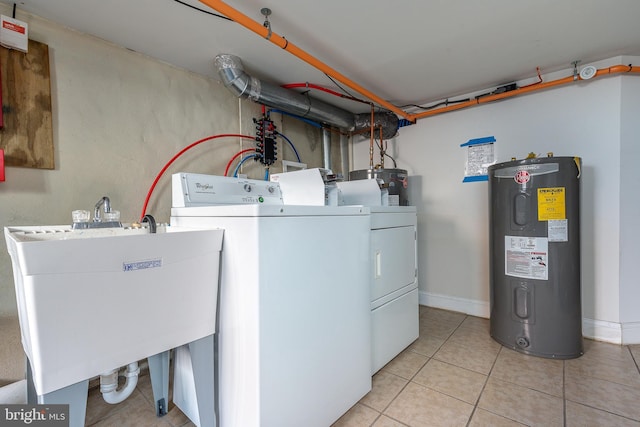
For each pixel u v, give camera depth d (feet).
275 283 3.09
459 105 7.55
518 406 4.13
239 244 3.11
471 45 5.48
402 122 8.93
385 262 5.25
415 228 6.29
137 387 4.84
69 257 2.21
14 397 3.47
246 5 4.28
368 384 4.47
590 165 6.22
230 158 6.78
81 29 4.67
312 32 5.00
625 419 3.82
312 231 3.53
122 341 2.58
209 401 3.35
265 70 6.32
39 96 4.25
